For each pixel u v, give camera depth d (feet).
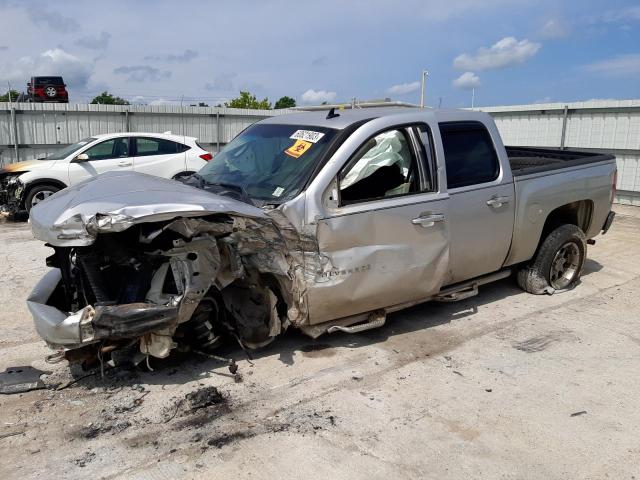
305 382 12.91
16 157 48.29
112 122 52.03
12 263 23.36
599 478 9.66
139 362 12.70
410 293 14.57
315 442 10.60
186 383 12.80
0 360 13.99
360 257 13.33
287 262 12.50
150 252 11.69
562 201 18.22
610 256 24.93
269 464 9.94
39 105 48.49
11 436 10.75
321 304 13.08
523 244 17.42
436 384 12.91
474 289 16.75
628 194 41.75
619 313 17.58
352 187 13.47
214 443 10.56
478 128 16.25
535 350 14.80
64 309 13.12
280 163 14.21
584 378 13.28
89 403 11.97
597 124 43.14
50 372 13.34
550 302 18.52
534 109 46.96
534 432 11.01
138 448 10.40
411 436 10.82
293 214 12.65
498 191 16.20
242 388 12.60
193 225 11.27
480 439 10.75
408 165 14.51
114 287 12.02
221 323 13.44
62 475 9.62
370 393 12.46
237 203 12.25
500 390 12.66
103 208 10.92
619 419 11.52
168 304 11.45
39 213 11.96
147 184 12.76
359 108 16.81
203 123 56.85
